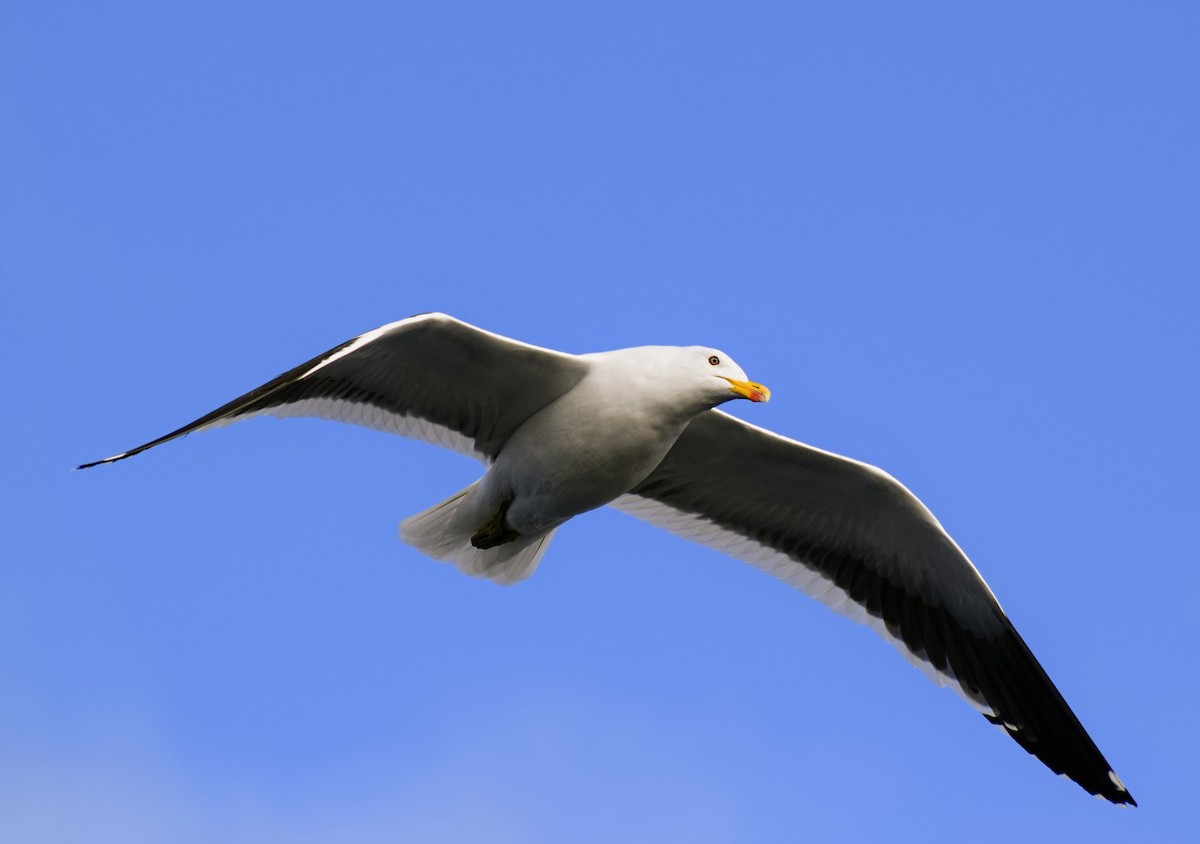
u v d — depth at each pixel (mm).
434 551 14180
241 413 12703
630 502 15094
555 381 13250
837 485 14328
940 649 14898
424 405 13656
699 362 13180
